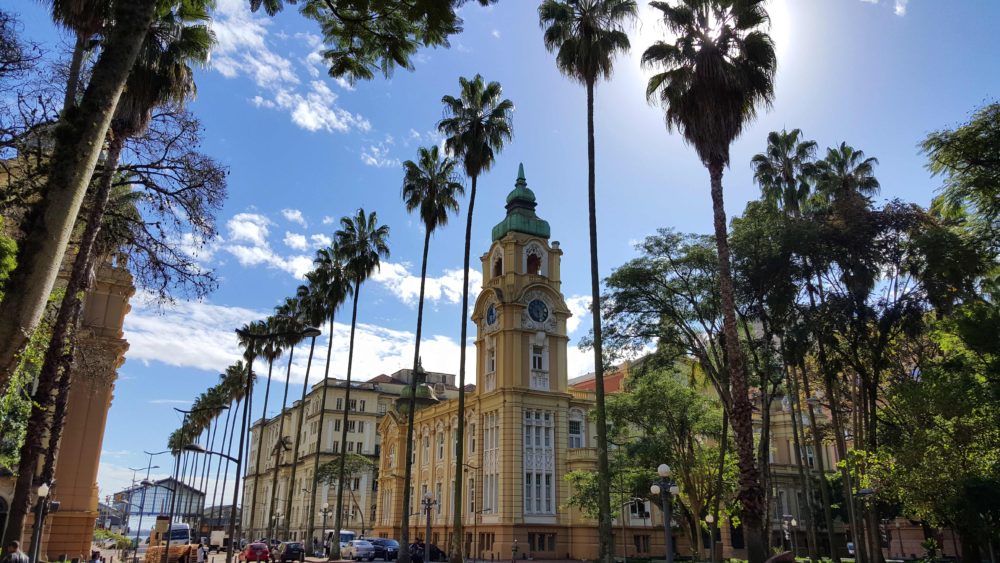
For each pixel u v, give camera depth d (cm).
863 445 3569
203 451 3969
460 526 3372
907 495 2669
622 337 3719
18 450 3125
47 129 1914
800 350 3325
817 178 4212
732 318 2408
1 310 922
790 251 3219
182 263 2309
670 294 3662
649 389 4309
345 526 10088
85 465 4425
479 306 6606
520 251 6488
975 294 3009
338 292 5984
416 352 4141
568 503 5022
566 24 2795
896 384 3089
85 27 1894
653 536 6106
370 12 1500
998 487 2350
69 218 1000
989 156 2631
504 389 5944
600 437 2389
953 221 3234
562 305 6488
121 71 1101
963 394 2459
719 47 2567
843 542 6719
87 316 4547
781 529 6175
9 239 1189
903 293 3206
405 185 4409
